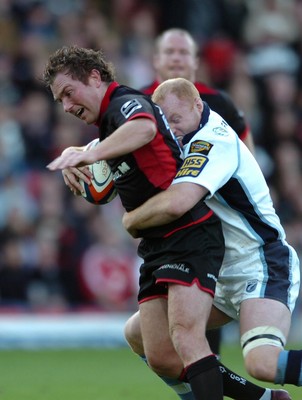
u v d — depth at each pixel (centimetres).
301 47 6216
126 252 4975
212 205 2125
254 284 2081
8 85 5375
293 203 5341
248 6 6247
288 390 2916
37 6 5712
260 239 2114
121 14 6044
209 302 2033
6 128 5128
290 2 6369
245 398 2286
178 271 2027
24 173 5031
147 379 3319
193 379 1989
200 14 6159
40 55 5434
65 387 3044
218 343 2520
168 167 2052
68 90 2044
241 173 2109
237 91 5691
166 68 2927
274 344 1983
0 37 5547
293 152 5550
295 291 2103
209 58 5931
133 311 4884
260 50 6084
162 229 2064
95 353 4328
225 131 2123
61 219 4878
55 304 4750
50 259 4772
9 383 3144
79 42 5588
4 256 4697
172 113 2117
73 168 2203
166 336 2103
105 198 2192
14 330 4584
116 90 2061
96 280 4841
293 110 5862
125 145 1958
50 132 5184
